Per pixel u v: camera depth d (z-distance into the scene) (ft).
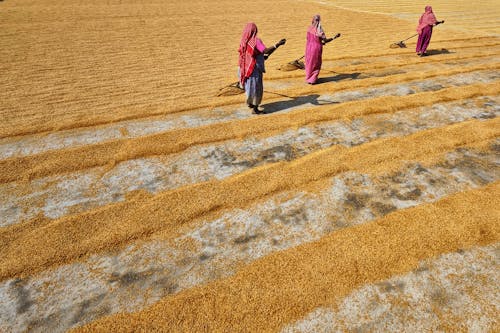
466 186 12.77
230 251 9.93
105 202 11.93
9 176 13.08
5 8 46.06
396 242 10.02
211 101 20.58
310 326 7.79
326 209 11.57
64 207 11.65
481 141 15.87
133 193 12.39
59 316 8.05
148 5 54.54
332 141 15.94
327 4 67.15
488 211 11.29
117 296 8.56
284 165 13.97
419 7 64.03
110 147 15.20
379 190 12.51
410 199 12.06
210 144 15.67
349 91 22.35
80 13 45.80
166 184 12.93
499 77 25.49
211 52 32.53
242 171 13.66
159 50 32.37
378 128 17.25
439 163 14.17
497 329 7.78
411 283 8.84
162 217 11.07
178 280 9.00
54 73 25.13
